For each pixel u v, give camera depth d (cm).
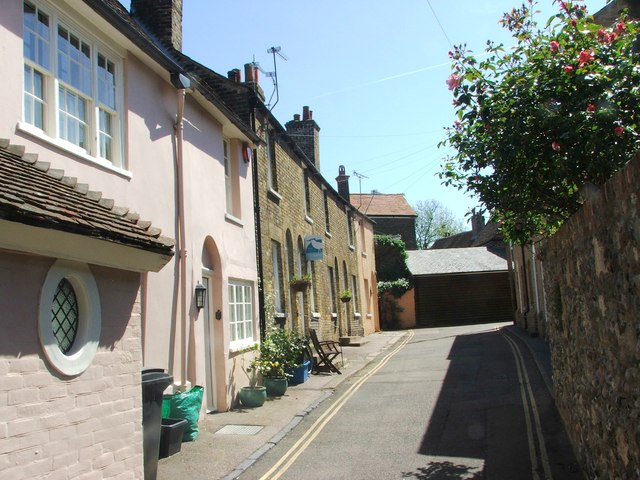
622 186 389
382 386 1280
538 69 627
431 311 3631
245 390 1085
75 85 717
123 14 968
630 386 406
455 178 731
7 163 489
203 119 1060
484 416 917
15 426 410
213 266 1072
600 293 481
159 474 675
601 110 570
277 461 737
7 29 588
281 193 1563
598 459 528
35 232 415
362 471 683
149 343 805
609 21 860
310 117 2298
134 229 542
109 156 789
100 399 494
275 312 1431
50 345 443
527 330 2278
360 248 2927
